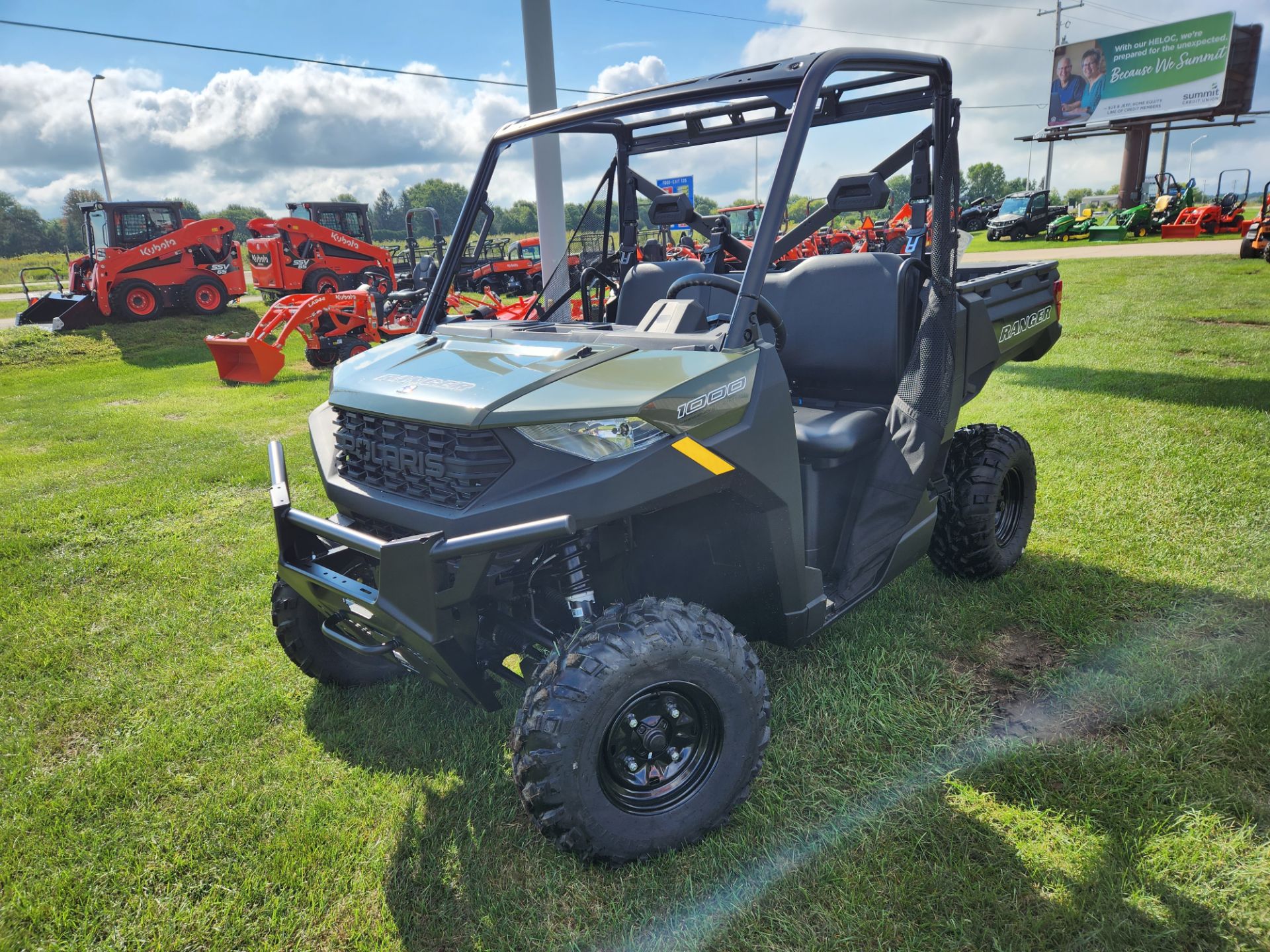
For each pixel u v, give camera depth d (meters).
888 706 2.65
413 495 2.10
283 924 1.94
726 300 3.08
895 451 2.70
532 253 21.89
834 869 2.01
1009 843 2.05
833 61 2.26
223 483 5.61
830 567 2.79
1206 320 9.75
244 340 9.75
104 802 2.41
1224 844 1.99
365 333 11.12
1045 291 3.85
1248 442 4.88
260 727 2.75
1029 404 6.11
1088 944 1.75
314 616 2.81
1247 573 3.36
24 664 3.21
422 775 2.46
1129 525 3.87
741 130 3.05
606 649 1.90
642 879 2.02
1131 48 36.53
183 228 16.27
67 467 6.23
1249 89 34.72
